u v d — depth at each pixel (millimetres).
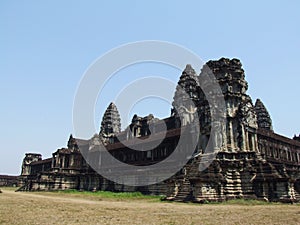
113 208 34562
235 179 48750
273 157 66062
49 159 117312
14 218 23891
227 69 57531
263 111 108625
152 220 23719
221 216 26750
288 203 42906
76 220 23406
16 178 148750
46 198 54562
